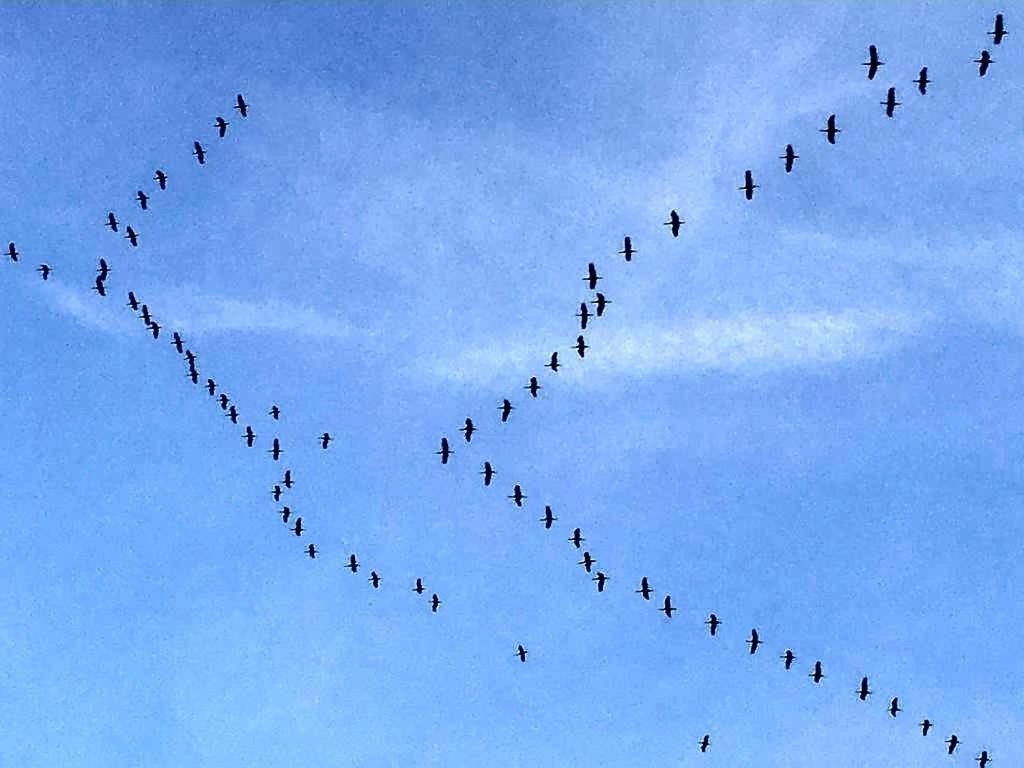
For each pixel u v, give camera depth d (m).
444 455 103.06
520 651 105.25
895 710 98.50
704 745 101.19
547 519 102.56
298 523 110.50
